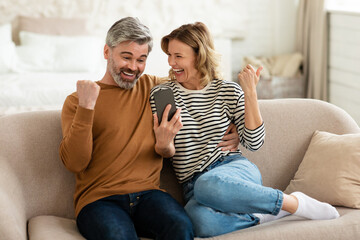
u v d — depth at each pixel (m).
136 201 1.73
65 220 1.83
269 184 2.12
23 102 3.48
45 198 1.88
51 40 4.40
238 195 1.67
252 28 5.17
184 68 1.93
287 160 2.14
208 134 1.90
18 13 4.69
